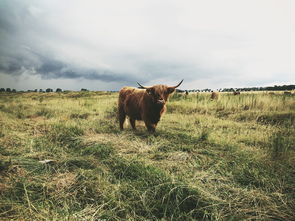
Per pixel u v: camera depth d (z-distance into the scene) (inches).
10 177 99.7
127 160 122.6
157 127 221.5
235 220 73.4
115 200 82.9
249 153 136.2
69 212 76.1
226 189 93.8
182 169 113.3
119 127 235.1
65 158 126.0
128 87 238.5
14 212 74.4
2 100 689.0
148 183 97.1
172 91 195.2
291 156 127.0
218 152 138.5
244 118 275.0
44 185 93.4
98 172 108.7
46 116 321.4
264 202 83.8
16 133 187.3
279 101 328.5
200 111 324.8
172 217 72.5
